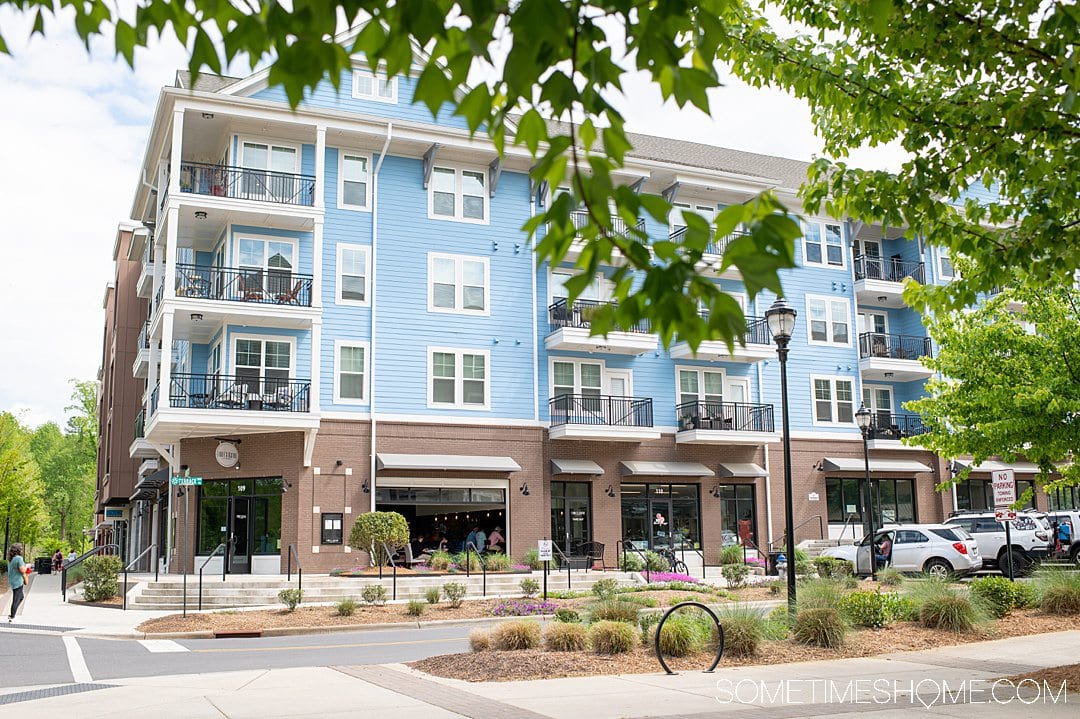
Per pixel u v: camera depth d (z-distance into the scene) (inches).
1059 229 319.3
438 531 1134.4
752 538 1280.8
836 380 1392.7
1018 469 1449.3
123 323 1614.2
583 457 1191.6
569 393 1205.7
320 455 1045.8
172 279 987.9
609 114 132.4
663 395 1267.2
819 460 1348.4
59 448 3043.8
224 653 539.2
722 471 1267.2
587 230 130.3
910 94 352.2
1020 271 434.3
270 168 1082.7
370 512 994.7
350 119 1088.8
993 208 370.6
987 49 312.2
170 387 1037.8
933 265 1473.9
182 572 1042.1
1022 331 640.4
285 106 1051.3
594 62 131.1
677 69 126.0
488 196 1187.9
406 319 1119.0
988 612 553.6
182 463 1072.2
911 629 519.2
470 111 132.2
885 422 1433.3
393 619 706.8
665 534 1230.9
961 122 332.5
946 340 678.5
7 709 331.6
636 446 1229.7
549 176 127.0
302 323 1047.6
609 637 447.5
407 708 322.3
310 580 907.4
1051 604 579.2
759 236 119.7
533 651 454.6
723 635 427.5
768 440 1267.2
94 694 362.6
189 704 336.5
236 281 1041.5
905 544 951.6
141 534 1475.1
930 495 1419.8
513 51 120.6
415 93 132.2
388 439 1082.7
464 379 1137.4
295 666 471.5
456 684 378.9
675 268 123.6
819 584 563.5
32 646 582.9
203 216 1038.4
